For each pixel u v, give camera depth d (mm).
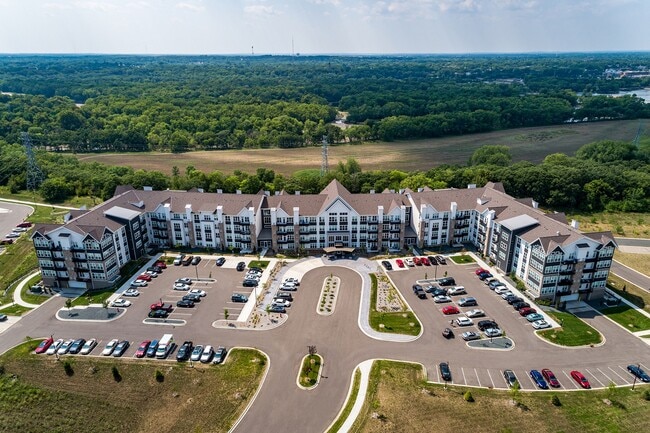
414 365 91688
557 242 110562
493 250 134125
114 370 90062
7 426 80312
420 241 144375
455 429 76438
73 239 118812
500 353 95250
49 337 101812
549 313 109375
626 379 88000
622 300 116188
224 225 142875
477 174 195875
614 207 185750
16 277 129000
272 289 120875
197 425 78125
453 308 110125
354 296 117500
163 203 144625
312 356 94375
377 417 78812
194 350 95562
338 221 142625
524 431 76062
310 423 77875
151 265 135750
